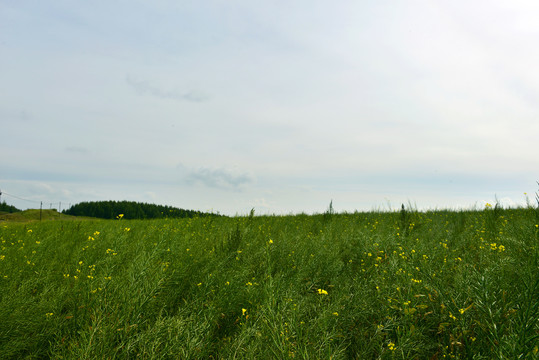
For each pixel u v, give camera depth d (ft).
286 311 7.93
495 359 6.44
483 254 12.33
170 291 10.23
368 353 7.61
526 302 6.56
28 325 8.10
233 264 13.56
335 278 12.48
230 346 7.73
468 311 8.14
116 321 7.24
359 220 32.09
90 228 25.20
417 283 9.50
